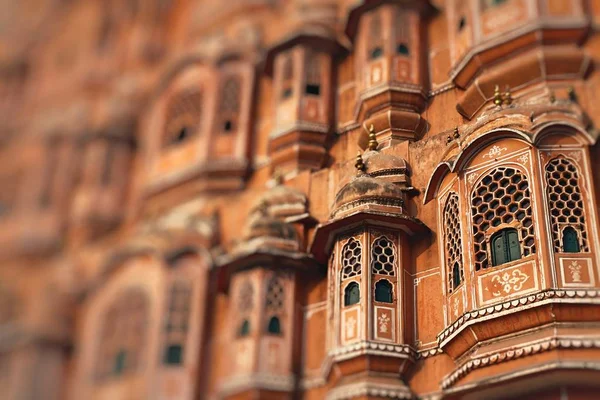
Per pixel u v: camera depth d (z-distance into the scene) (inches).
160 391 575.8
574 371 398.9
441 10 618.8
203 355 588.1
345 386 465.7
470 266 445.7
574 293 408.5
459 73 553.0
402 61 590.2
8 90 1066.7
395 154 536.7
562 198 442.3
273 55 676.7
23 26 1129.4
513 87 527.8
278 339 528.7
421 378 464.8
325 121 620.1
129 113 878.4
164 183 693.9
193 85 738.2
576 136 456.4
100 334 669.3
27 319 797.9
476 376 425.4
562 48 521.7
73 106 956.0
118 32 986.7
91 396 641.0
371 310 476.7
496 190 456.4
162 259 631.2
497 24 546.9
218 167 660.7
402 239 499.2
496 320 422.6
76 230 822.5
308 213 565.6
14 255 874.1
